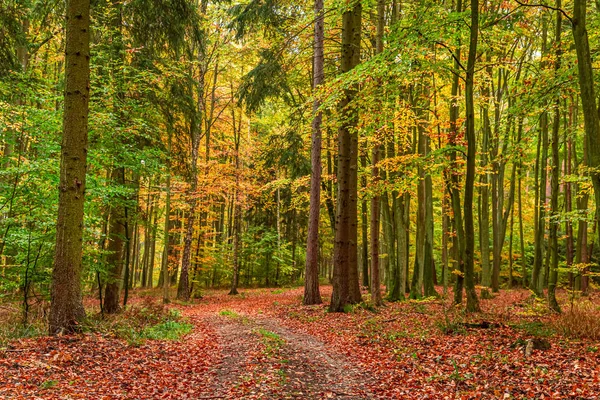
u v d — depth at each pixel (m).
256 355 8.04
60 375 5.77
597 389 5.34
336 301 14.10
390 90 10.88
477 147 22.45
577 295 17.47
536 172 20.02
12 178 10.48
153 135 12.84
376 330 10.33
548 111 11.99
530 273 28.36
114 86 11.59
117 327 8.98
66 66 7.94
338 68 18.84
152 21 12.66
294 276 37.44
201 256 26.78
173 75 13.28
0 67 11.93
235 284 27.78
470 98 9.88
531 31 17.31
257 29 17.45
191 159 22.00
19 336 7.49
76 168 7.95
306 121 16.78
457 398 5.56
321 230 32.97
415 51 9.16
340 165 14.19
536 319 10.95
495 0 12.80
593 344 7.73
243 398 5.65
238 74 25.78
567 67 11.13
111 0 12.41
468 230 11.02
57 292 7.87
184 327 11.05
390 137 14.81
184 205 22.89
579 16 7.14
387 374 6.90
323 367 7.41
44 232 10.49
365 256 25.58
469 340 8.49
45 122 10.21
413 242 28.94
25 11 12.91
